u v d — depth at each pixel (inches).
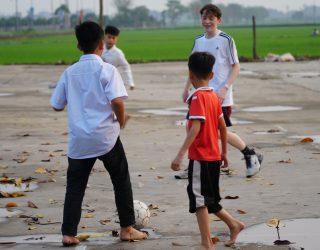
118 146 319.9
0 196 410.9
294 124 687.7
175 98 941.2
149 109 821.9
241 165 487.8
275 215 358.9
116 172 320.5
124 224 321.1
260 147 558.9
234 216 358.3
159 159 515.5
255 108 823.7
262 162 498.0
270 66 1545.3
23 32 7524.6
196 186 294.2
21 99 947.3
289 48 2532.0
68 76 317.1
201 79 299.6
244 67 1521.9
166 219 356.5
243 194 405.1
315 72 1349.7
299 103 869.2
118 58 728.3
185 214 365.1
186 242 316.5
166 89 1063.0
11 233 337.4
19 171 483.2
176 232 334.3
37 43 3806.6
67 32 7357.3
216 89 447.8
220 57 446.0
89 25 316.8
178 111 800.9
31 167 496.1
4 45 3511.3
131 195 323.0
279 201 387.5
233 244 305.7
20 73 1428.4
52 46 3297.2
